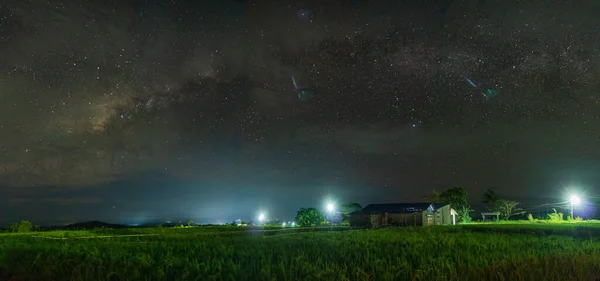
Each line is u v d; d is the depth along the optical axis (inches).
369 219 2405.3
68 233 1370.6
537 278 379.6
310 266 446.0
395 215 2401.6
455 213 2716.5
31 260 554.9
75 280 419.8
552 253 534.0
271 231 1505.9
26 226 1608.0
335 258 538.6
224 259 553.6
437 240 816.9
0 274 481.4
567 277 390.6
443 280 381.1
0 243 935.7
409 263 476.4
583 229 1019.9
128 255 604.4
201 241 895.7
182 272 430.0
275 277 396.2
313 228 1819.6
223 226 2174.0
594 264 442.3
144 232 1448.1
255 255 564.4
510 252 558.3
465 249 625.9
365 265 463.2
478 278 388.5
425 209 2399.1
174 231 1514.5
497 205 2883.9
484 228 1227.9
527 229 1108.5
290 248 674.8
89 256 566.3
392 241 818.2
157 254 615.2
